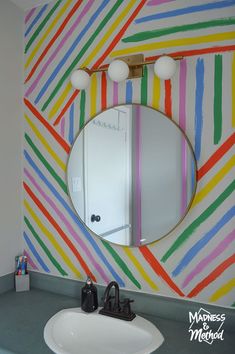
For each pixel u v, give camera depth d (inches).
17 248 67.4
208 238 50.3
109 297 52.8
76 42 62.0
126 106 56.6
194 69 51.0
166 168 53.2
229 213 48.8
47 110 65.6
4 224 64.3
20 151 68.0
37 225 67.2
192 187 50.8
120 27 57.4
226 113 48.8
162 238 53.4
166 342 44.5
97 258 59.9
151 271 54.8
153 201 54.3
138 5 55.7
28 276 64.7
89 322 51.6
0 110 63.2
